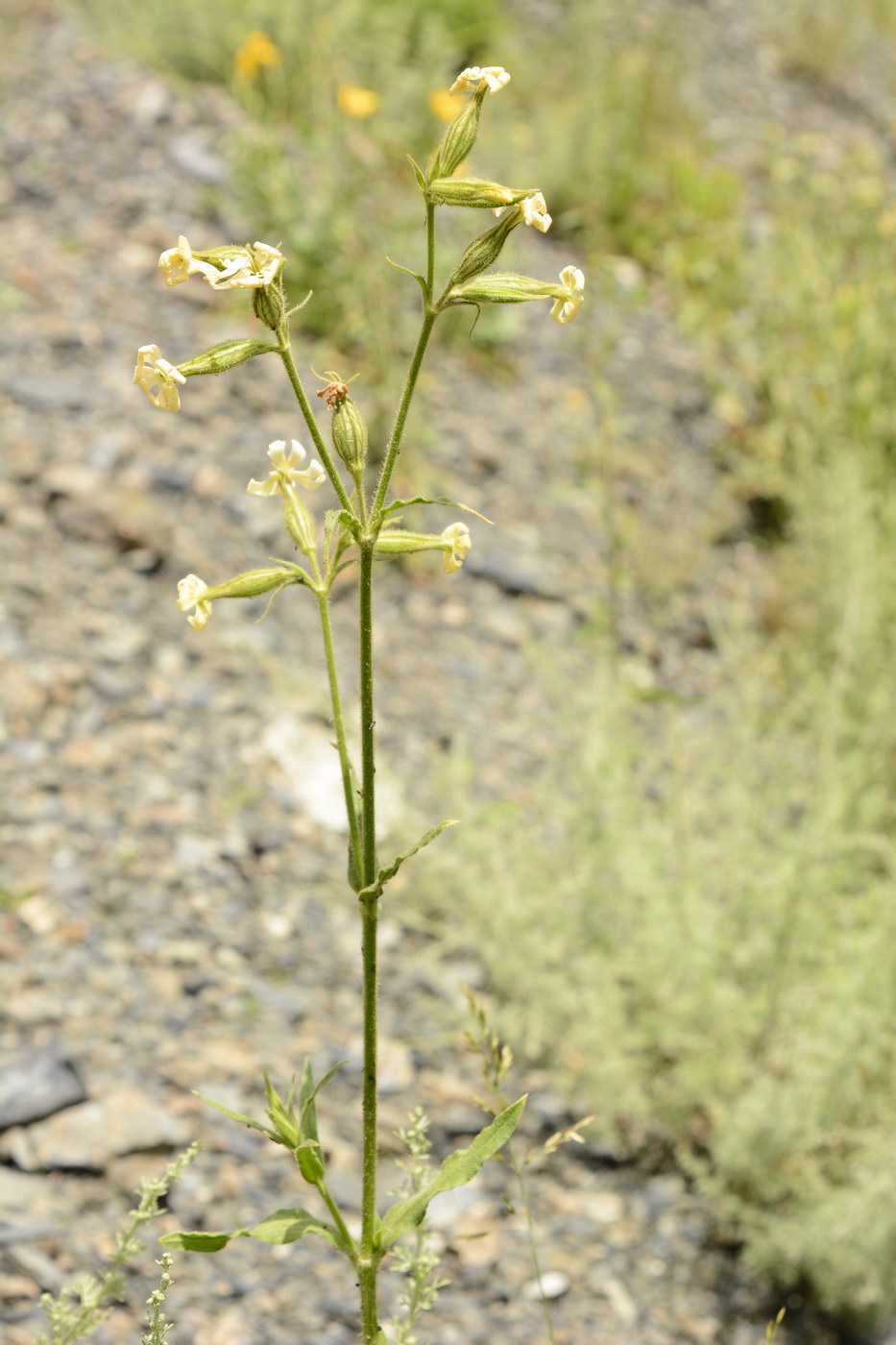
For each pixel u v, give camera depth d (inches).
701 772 139.9
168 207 221.1
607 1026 118.6
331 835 143.6
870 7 352.2
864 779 144.3
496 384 214.7
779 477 199.0
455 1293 105.3
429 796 147.2
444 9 275.9
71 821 136.8
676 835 131.3
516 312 226.7
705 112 296.4
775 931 122.0
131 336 199.3
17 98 236.8
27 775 140.3
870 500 178.2
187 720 152.5
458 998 129.3
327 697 144.1
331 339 208.8
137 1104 110.6
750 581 194.1
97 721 148.9
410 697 163.9
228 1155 109.4
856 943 117.2
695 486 205.5
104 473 176.6
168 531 173.5
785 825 141.1
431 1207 111.4
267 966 128.4
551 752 145.1
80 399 186.9
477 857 129.3
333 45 250.5
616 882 131.2
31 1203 101.8
